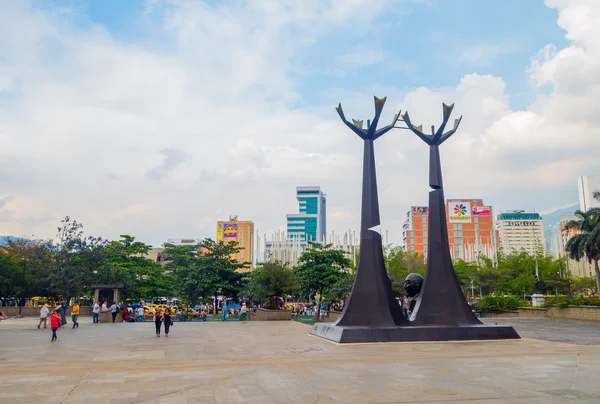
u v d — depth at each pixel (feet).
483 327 76.95
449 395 36.14
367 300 76.95
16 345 70.85
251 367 49.34
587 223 165.99
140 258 191.31
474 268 262.26
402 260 247.91
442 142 83.97
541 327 107.24
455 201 484.74
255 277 155.02
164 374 45.27
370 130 81.87
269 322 124.57
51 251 160.35
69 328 104.01
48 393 36.96
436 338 74.43
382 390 37.91
